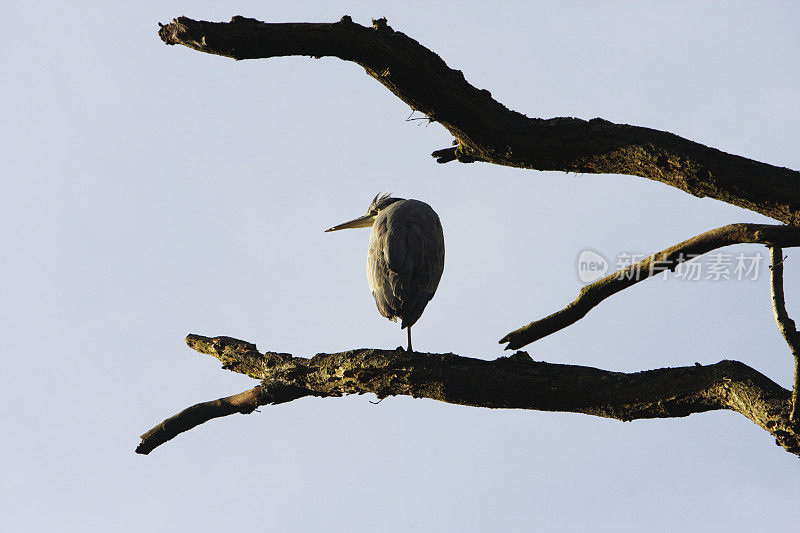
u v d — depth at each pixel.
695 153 11.13
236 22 10.30
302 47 10.52
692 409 10.95
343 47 10.59
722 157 11.10
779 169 11.05
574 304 11.57
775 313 9.88
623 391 11.09
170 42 10.45
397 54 10.79
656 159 11.29
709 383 10.66
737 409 10.46
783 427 9.90
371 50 10.66
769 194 10.91
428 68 10.99
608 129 11.55
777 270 9.95
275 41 10.38
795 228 9.98
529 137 11.63
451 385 11.52
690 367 10.94
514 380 11.38
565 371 11.40
